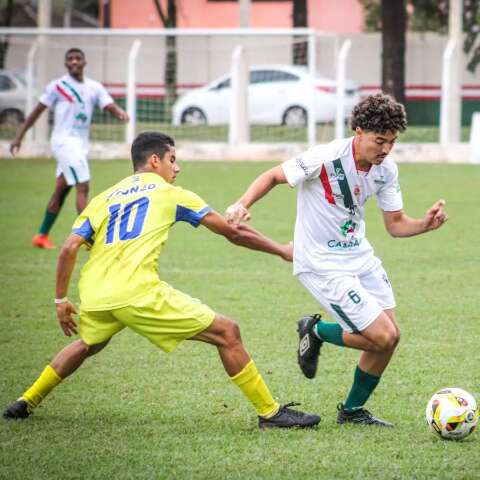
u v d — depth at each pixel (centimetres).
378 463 1683
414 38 11006
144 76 10306
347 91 9000
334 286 1886
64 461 1698
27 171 6988
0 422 1930
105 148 7994
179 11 12431
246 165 7412
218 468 1661
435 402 1819
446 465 1672
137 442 1800
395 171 1927
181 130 9025
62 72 9312
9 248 4119
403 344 2577
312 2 12431
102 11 12281
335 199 1886
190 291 3275
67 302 1891
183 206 1880
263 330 2753
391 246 4150
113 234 1858
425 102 10781
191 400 2095
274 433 1856
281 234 4388
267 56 10431
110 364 2405
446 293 3225
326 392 2166
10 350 2545
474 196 5631
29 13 13650
